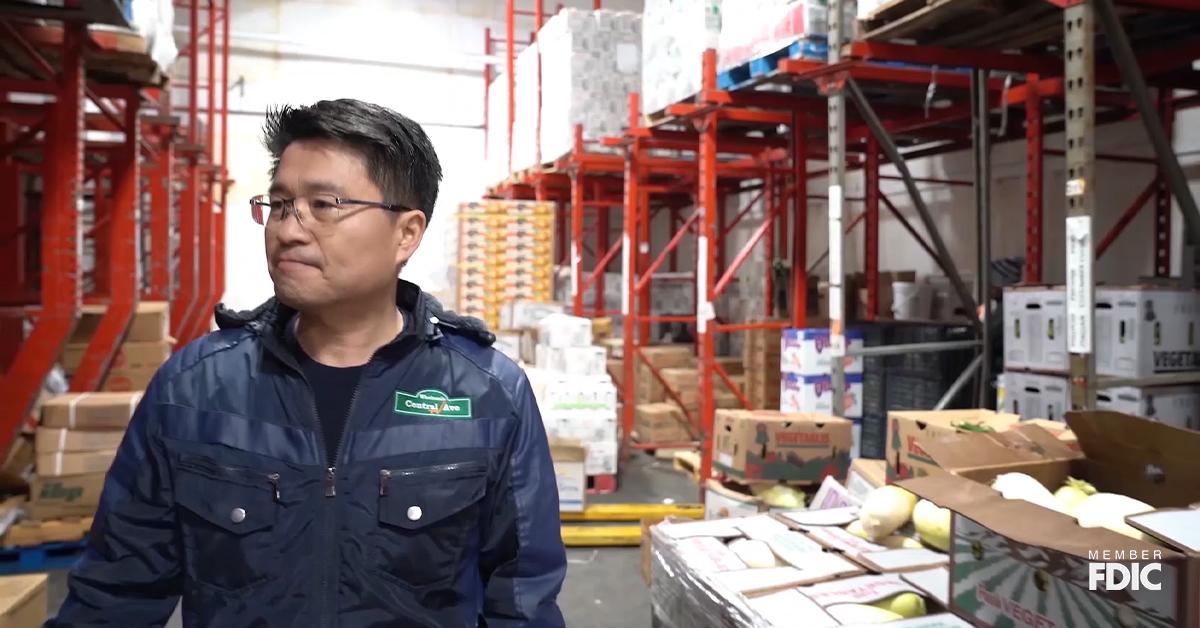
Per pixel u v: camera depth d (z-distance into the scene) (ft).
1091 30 11.57
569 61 30.50
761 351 26.32
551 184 39.24
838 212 16.72
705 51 20.29
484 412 5.01
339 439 4.83
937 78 19.16
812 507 14.42
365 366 4.95
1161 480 9.11
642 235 33.94
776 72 17.97
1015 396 16.56
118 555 4.75
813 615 8.89
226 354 4.96
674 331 41.60
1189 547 6.10
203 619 4.60
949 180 29.37
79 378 19.43
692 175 33.50
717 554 11.17
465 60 49.26
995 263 26.40
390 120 4.83
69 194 15.99
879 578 9.75
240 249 46.09
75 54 16.01
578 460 19.58
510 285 34.01
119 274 20.31
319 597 4.62
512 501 5.13
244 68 46.37
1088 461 10.03
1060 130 24.11
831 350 17.07
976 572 8.07
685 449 27.48
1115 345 14.34
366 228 4.70
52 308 15.83
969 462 10.11
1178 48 16.97
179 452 4.67
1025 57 16.87
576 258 31.94
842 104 16.75
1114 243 23.80
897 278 28.89
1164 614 6.09
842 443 16.35
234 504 4.59
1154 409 14.11
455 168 49.70
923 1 14.35
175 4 36.27
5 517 16.46
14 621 8.47
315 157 4.69
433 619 4.77
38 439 16.98
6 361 23.30
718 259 38.22
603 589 15.93
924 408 22.08
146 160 32.63
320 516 4.67
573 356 23.80
